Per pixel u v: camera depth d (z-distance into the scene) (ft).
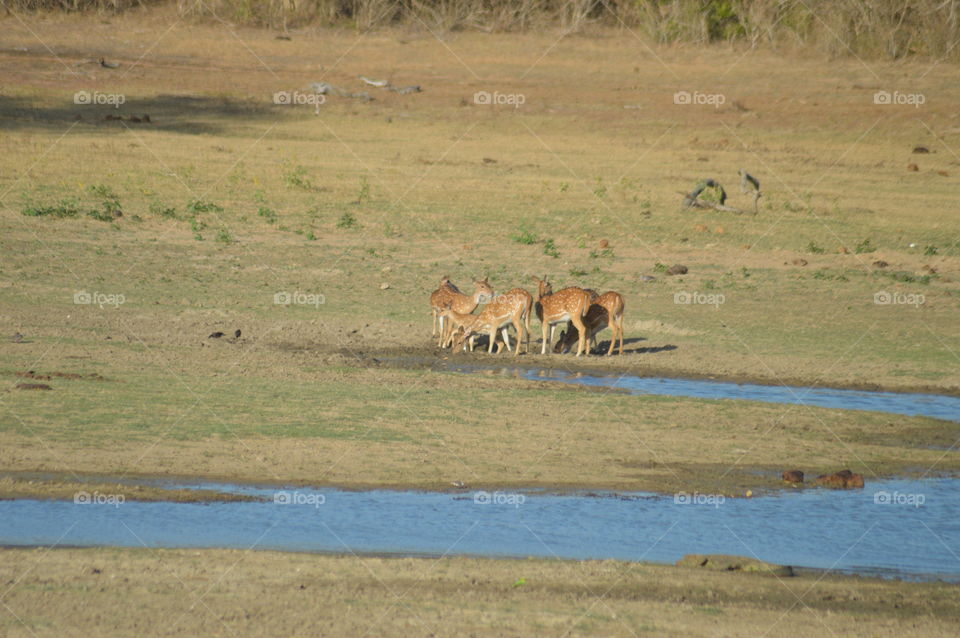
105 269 286.87
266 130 529.45
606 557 115.34
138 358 202.39
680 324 254.88
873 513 133.69
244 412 166.20
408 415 169.17
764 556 118.01
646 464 150.41
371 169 456.86
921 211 416.26
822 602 104.37
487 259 321.73
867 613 101.86
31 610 93.45
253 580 102.78
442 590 102.42
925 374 215.31
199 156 459.73
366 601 98.63
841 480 145.07
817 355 229.04
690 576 110.22
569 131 555.69
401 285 289.33
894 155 520.42
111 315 242.58
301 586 101.71
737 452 158.20
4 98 539.70
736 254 338.54
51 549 109.70
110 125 510.58
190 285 276.82
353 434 156.97
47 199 361.71
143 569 104.58
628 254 335.06
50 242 309.83
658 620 96.99
